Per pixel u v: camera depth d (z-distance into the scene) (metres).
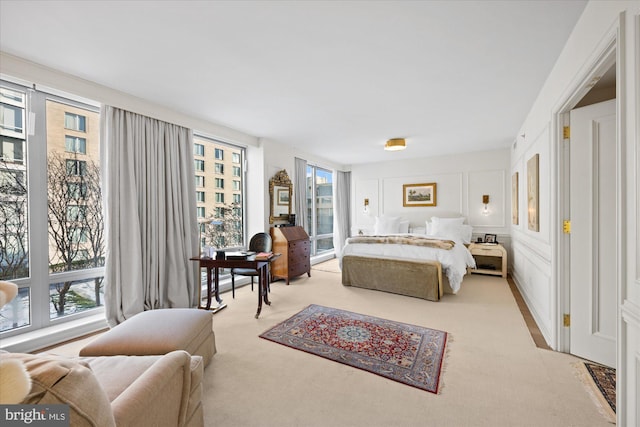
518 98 2.99
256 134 4.44
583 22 1.68
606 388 1.75
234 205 4.55
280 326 2.77
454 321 2.89
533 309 3.06
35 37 1.90
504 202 5.35
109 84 2.63
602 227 1.99
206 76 2.48
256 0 1.57
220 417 1.54
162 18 1.72
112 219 2.74
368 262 4.11
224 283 4.12
